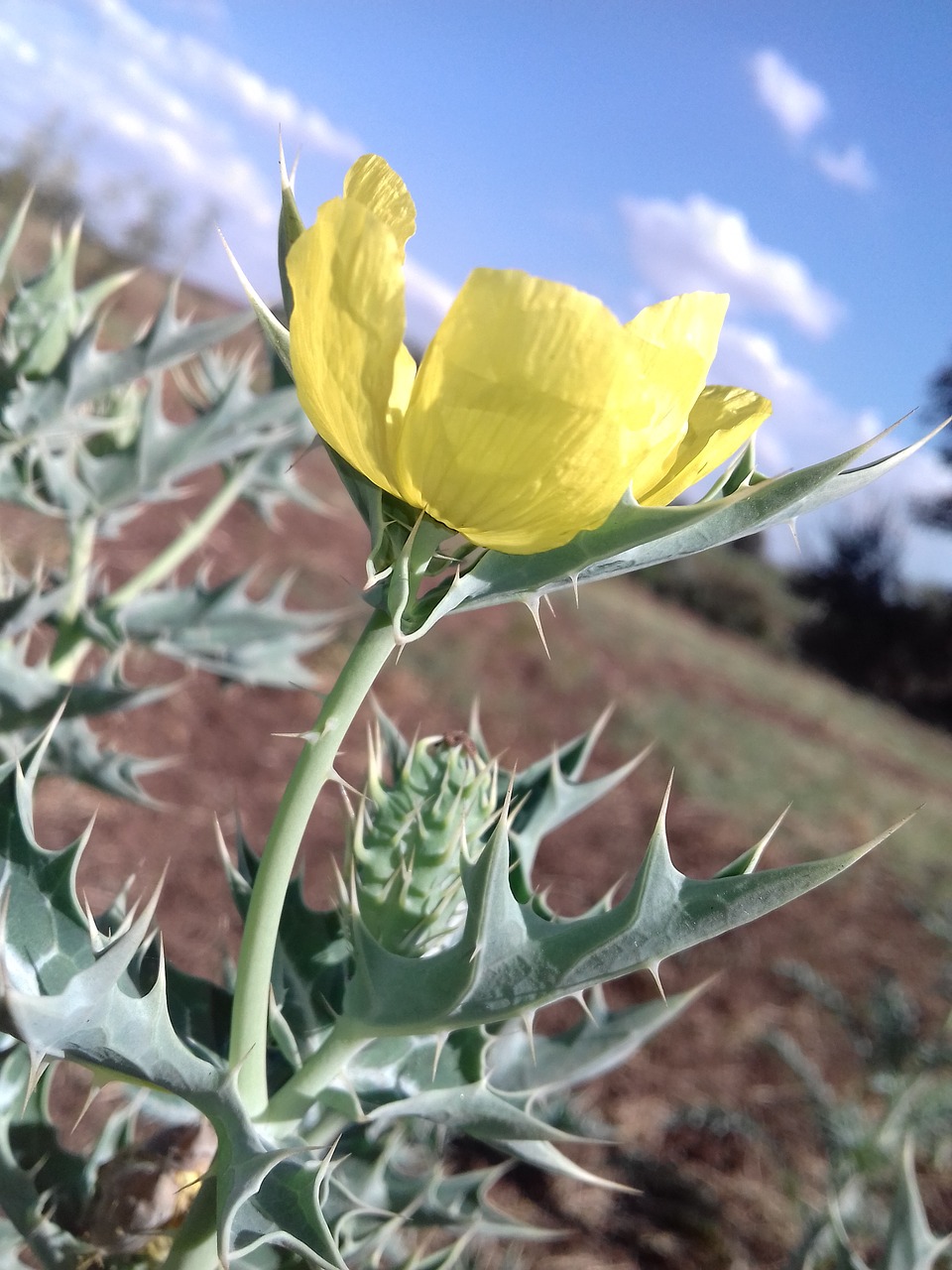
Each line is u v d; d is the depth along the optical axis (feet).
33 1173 0.51
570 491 0.36
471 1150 1.79
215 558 3.80
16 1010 0.33
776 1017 2.48
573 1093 1.98
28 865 0.39
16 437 0.87
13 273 0.90
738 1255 1.73
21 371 0.88
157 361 0.89
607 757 3.92
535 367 0.34
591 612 6.65
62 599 0.89
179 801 2.35
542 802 0.60
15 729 0.92
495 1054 0.58
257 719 2.93
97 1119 1.36
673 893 0.38
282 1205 0.42
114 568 3.28
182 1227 0.45
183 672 3.01
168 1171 0.52
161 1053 0.38
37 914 0.39
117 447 1.02
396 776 0.60
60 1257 0.52
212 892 2.07
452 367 0.34
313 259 0.36
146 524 3.87
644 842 3.29
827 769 5.03
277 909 0.42
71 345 0.86
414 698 3.56
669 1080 2.14
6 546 2.51
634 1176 1.84
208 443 0.97
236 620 1.11
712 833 3.55
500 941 0.39
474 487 0.36
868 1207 1.65
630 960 0.38
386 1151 0.61
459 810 0.48
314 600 3.76
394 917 0.48
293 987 0.54
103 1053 0.37
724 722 5.08
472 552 0.40
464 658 4.21
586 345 0.34
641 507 0.36
